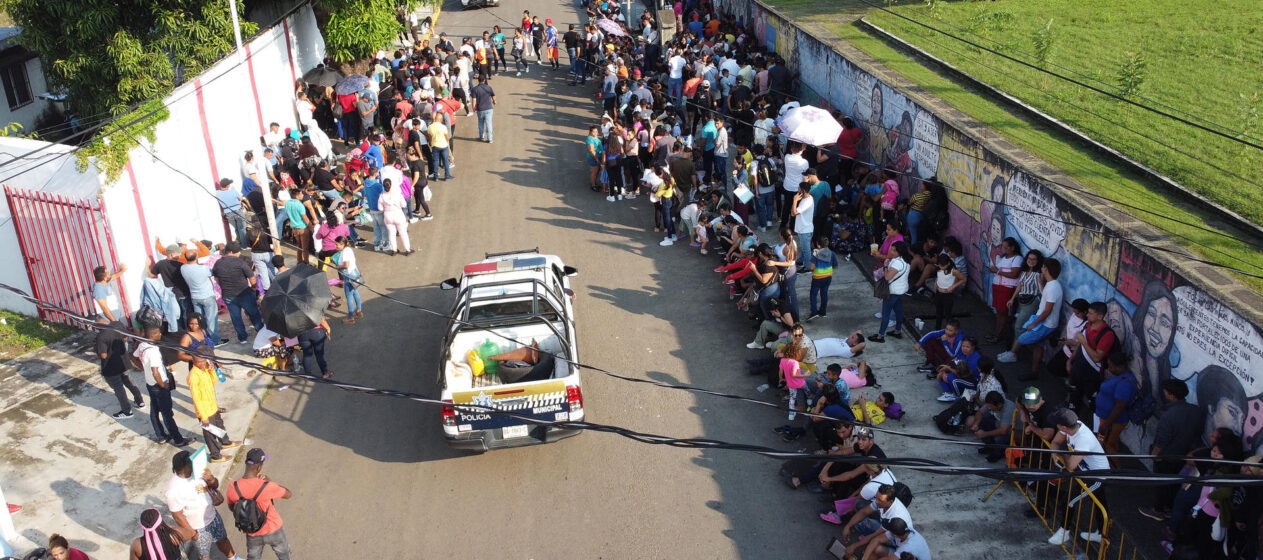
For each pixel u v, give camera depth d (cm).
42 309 1527
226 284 1443
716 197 1830
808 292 1573
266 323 1202
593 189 2134
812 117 1748
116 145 1464
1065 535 952
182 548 972
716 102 2362
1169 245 1069
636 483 1111
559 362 1183
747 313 1515
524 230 1919
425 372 1386
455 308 1274
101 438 1227
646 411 1259
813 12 2580
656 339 1455
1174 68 1705
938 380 1261
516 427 1092
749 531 1018
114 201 1454
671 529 1027
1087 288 1184
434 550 1012
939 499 1038
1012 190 1345
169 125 1644
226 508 1105
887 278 1351
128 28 2058
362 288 1678
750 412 1241
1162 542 930
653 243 1836
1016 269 1288
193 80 1791
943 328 1388
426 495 1107
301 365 1378
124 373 1263
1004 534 977
